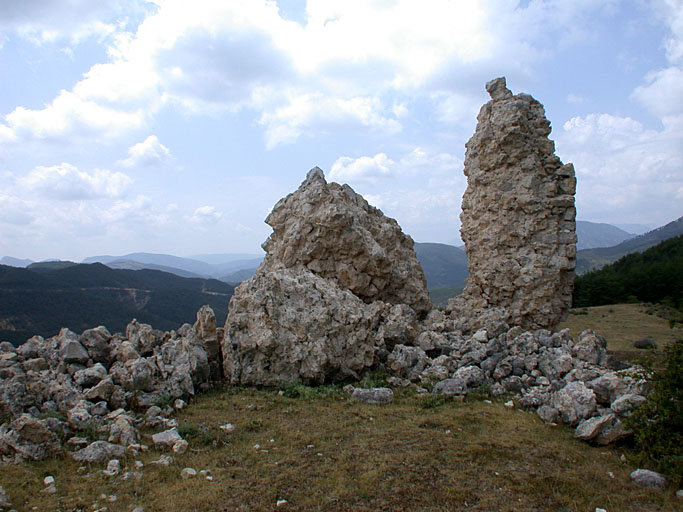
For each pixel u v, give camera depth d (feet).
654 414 34.30
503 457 35.35
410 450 36.19
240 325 54.75
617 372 46.42
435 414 44.65
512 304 73.72
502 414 44.96
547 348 57.41
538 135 76.79
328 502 28.43
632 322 131.85
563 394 44.29
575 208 75.36
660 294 180.14
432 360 60.03
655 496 30.17
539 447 37.29
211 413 44.47
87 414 38.73
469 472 32.78
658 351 65.31
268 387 52.95
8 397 41.39
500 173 75.82
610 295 195.21
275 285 56.80
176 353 52.03
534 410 46.60
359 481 31.07
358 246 71.00
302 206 72.74
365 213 80.74
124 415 39.63
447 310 83.15
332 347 55.52
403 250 84.33
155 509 27.43
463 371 53.98
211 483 30.50
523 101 76.23
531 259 73.15
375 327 67.36
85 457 32.73
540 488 30.86
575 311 158.81
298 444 37.09
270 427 40.88
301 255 71.61
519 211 74.74
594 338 56.80
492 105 78.07
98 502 27.86
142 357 51.98
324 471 32.42
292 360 52.90
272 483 30.68
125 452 34.06
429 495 29.55
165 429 39.70
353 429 40.40
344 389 52.24
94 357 52.19
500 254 75.46
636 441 36.17
